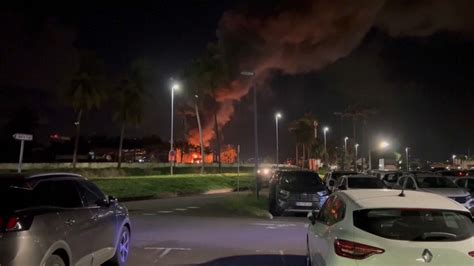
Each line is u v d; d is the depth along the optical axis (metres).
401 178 22.98
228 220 19.25
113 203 9.36
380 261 5.71
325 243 6.68
